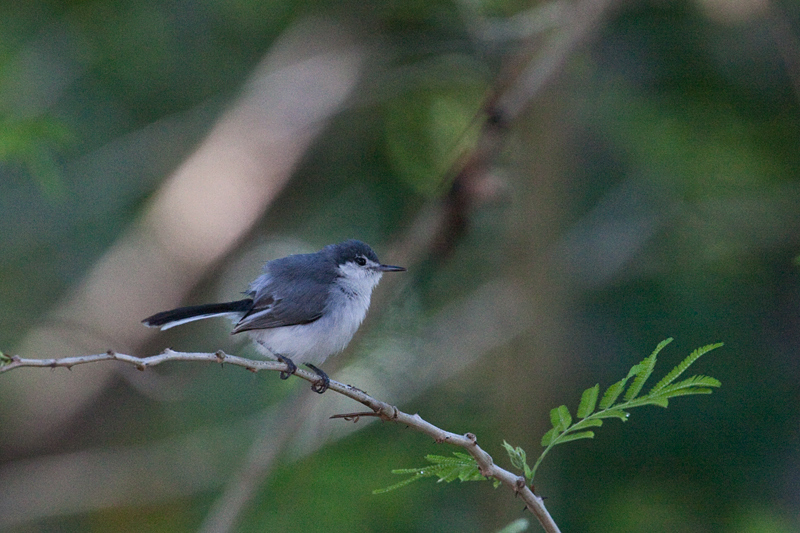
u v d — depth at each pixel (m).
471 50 12.56
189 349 12.56
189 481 12.03
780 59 11.58
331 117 12.86
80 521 12.38
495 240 13.23
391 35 13.48
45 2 12.78
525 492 4.52
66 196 12.03
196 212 12.46
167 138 13.28
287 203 13.41
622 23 12.16
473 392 12.50
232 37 13.51
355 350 11.08
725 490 11.12
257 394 12.38
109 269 12.19
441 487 11.01
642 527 10.90
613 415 4.38
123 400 12.48
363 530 10.11
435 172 13.12
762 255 12.05
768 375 11.41
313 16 13.69
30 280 13.13
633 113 11.80
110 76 12.98
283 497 10.52
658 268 12.08
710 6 11.73
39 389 11.95
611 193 12.89
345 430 11.17
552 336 11.70
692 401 11.31
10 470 11.96
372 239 12.89
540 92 10.55
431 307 12.78
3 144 7.80
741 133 11.87
